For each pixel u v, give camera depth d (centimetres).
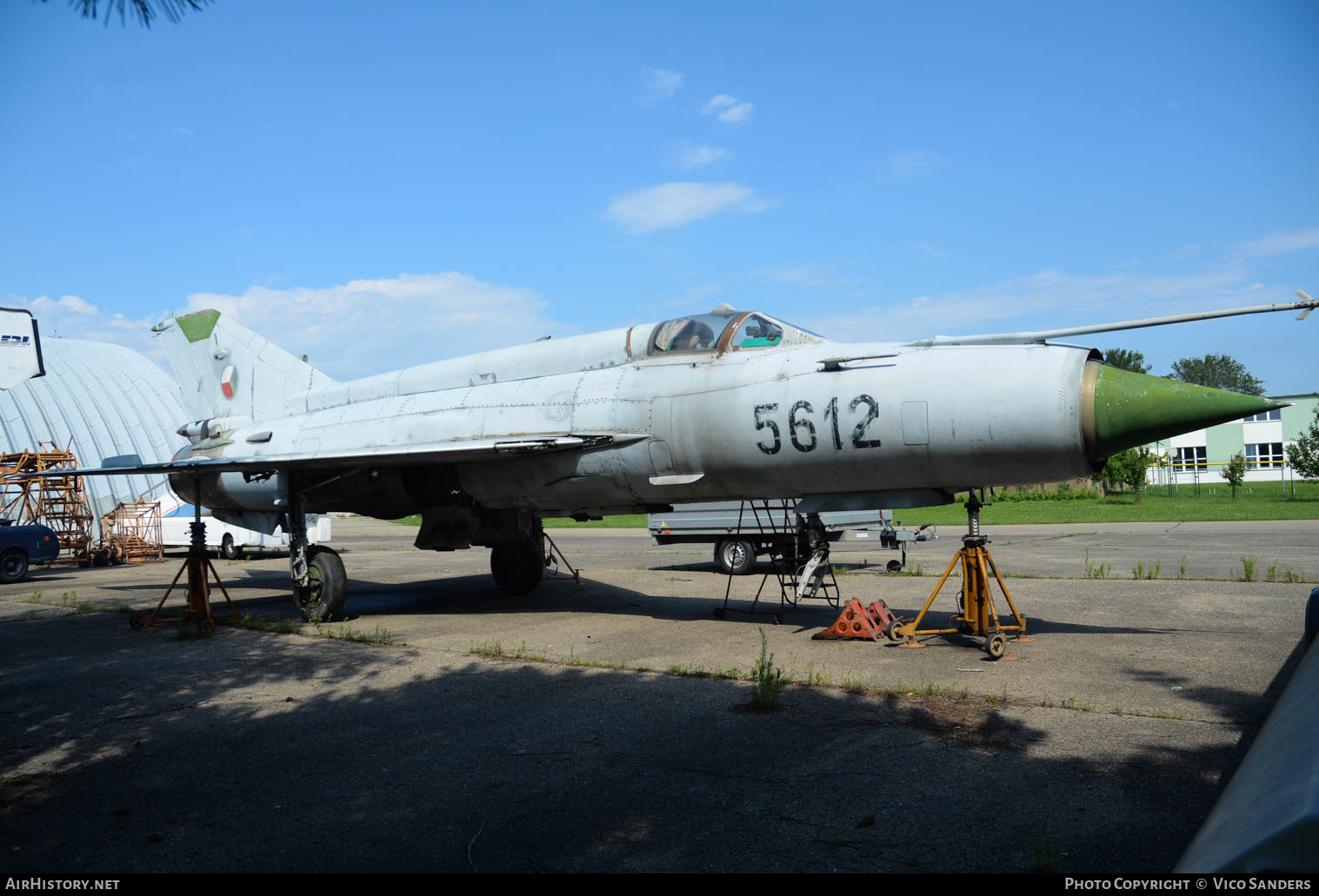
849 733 564
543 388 1111
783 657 821
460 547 1220
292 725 629
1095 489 5184
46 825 443
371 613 1282
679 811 439
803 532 1152
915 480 854
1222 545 2034
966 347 834
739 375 941
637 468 1003
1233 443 6288
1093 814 414
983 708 613
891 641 880
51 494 2952
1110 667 736
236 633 1088
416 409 1227
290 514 1198
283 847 407
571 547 2853
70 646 1025
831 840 397
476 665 830
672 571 1856
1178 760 491
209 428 1499
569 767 514
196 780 511
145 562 2884
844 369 872
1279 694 633
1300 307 632
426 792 479
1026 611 1066
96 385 4612
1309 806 185
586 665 811
